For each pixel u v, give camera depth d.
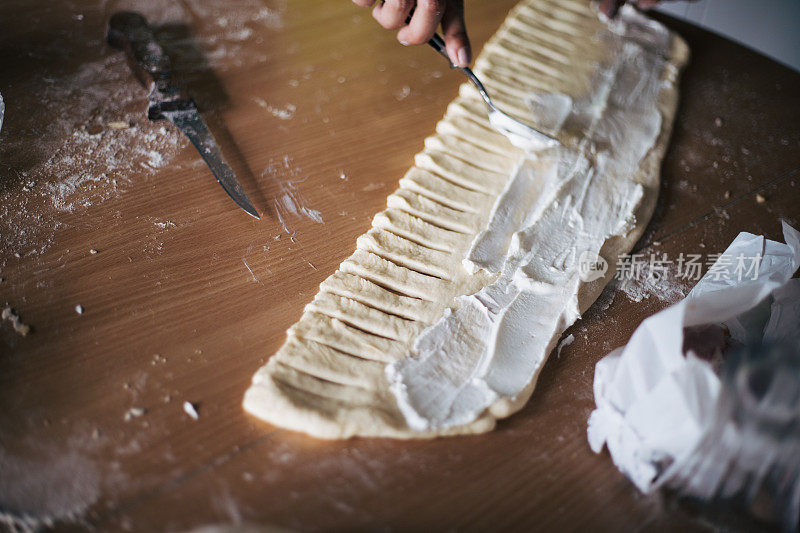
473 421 1.20
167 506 1.06
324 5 2.43
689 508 1.13
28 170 1.66
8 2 2.26
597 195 1.68
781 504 1.08
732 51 2.32
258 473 1.12
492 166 1.74
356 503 1.09
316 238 1.58
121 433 1.16
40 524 1.03
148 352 1.29
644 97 2.03
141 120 1.85
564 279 1.46
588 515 1.11
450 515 1.09
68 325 1.32
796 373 1.01
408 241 1.52
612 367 1.24
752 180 1.84
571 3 2.42
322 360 1.26
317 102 2.00
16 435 1.14
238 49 2.16
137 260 1.47
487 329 1.35
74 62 2.03
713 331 1.31
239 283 1.45
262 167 1.75
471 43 2.29
